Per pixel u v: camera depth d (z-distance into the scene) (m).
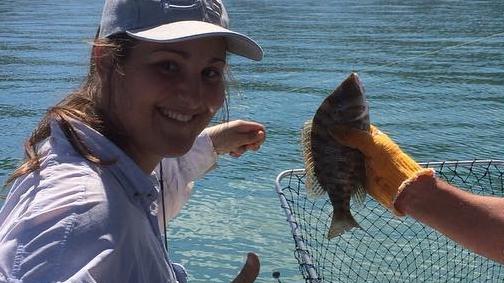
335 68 7.50
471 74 7.09
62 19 13.27
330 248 1.95
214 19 0.82
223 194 3.48
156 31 0.76
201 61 0.80
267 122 5.08
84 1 18.42
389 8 15.21
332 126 1.04
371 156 0.97
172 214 1.23
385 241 2.10
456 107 5.59
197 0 0.80
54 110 0.78
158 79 0.78
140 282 0.73
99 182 0.72
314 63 7.84
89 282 0.65
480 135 4.73
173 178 1.20
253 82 6.68
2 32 11.02
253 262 1.00
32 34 10.74
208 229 3.03
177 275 0.98
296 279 2.52
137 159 0.83
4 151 4.31
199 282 2.57
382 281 1.92
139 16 0.78
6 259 0.66
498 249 0.84
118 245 0.69
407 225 2.14
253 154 4.16
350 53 8.55
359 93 1.02
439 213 0.86
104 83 0.80
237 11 14.91
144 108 0.79
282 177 1.42
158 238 0.81
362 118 1.01
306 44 9.44
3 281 0.65
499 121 5.11
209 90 0.83
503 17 12.66
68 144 0.74
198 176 1.29
